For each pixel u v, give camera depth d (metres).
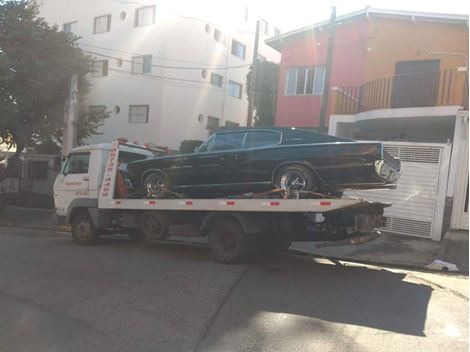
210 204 8.81
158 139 27.30
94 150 11.27
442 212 12.29
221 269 8.30
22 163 22.81
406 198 12.79
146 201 9.84
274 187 8.37
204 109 30.12
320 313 5.93
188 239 11.21
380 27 18.25
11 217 18.47
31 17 21.41
